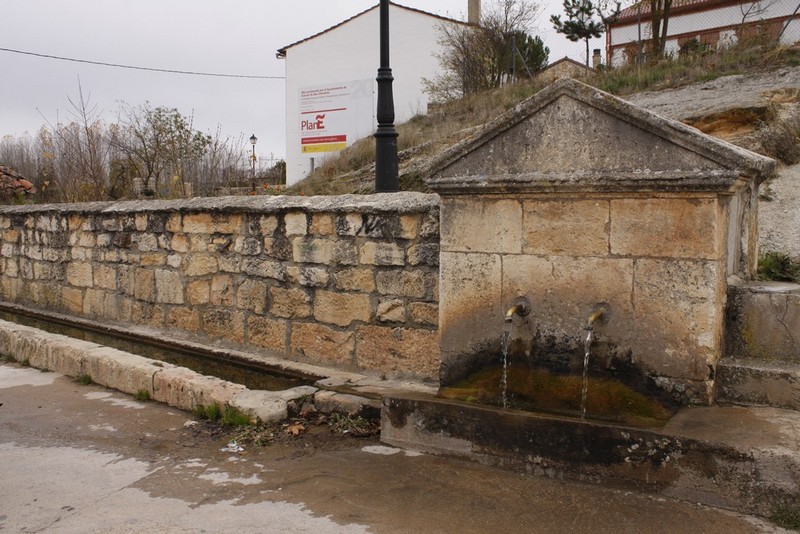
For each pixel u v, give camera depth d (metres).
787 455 2.85
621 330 3.52
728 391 3.47
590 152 3.51
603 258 3.55
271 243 5.78
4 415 4.78
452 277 4.01
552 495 3.26
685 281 3.36
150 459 3.93
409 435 3.93
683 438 3.07
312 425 4.38
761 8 19.84
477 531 2.95
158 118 14.20
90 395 5.27
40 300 8.84
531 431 3.50
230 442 4.15
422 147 13.89
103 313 7.74
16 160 19.84
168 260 6.78
